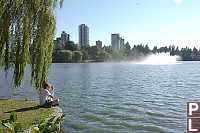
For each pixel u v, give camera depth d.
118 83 62.53
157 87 54.28
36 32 20.84
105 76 85.00
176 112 28.41
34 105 23.19
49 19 21.00
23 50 20.58
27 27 20.44
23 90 43.91
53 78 76.25
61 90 48.28
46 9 20.95
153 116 26.42
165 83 63.09
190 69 132.50
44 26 20.83
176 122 24.02
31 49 21.06
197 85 58.34
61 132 20.55
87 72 105.00
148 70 122.69
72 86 55.28
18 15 20.33
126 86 55.97
